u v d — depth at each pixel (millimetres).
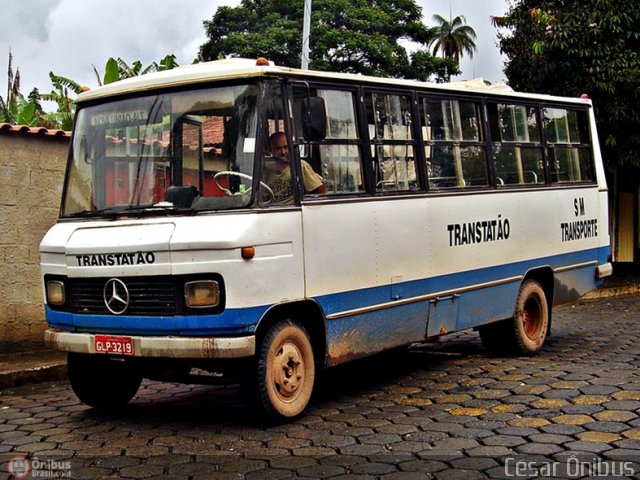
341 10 35438
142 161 7062
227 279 6309
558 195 10562
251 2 36438
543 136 10445
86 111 7504
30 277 10352
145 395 8578
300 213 6879
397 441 6297
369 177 7668
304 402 7074
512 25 18391
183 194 6699
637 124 17188
